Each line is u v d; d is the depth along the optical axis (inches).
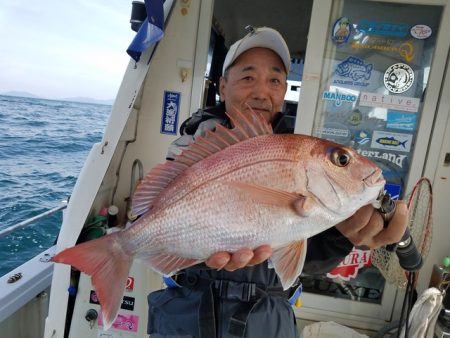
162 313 49.5
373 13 96.7
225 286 46.1
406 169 99.7
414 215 80.3
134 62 78.1
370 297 104.0
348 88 99.8
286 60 56.5
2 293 77.2
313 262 46.8
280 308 46.6
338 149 37.7
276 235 37.4
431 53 95.3
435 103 95.3
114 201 105.9
